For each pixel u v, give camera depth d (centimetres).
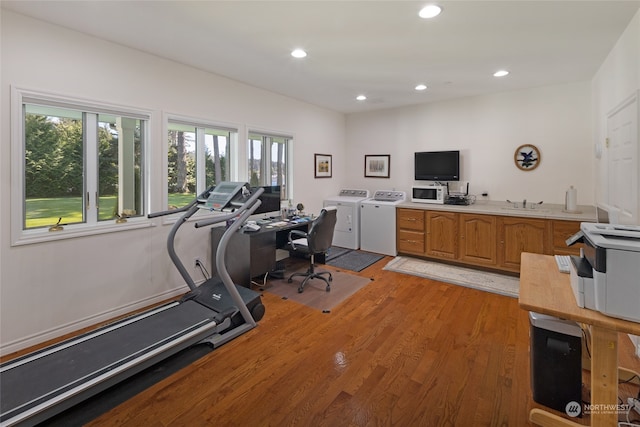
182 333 230
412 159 536
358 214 540
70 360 198
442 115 502
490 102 459
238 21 243
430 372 215
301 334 266
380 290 363
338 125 590
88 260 275
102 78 276
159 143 320
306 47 292
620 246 132
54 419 174
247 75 374
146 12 230
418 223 477
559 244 370
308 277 375
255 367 221
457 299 337
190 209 314
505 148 452
